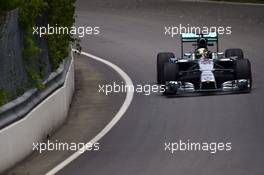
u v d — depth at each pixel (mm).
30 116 41438
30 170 37812
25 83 44094
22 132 39906
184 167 35844
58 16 55656
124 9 122562
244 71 55344
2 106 38812
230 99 53281
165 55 61531
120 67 73562
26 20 44969
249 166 35406
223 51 79812
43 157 40531
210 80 54969
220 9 116812
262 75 64375
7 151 37531
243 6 119938
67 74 55812
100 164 37844
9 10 41969
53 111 46906
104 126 47688
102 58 80312
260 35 90375
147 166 36562
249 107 50250
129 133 44875
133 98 56719
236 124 45344
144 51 82688
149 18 109938
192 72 57531
